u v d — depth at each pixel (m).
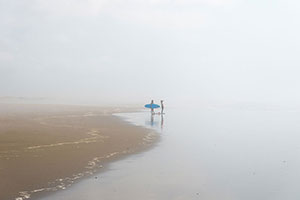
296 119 50.00
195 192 12.62
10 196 11.22
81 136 24.61
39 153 17.89
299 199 12.03
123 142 23.06
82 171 14.76
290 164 17.92
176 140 25.88
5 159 16.22
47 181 13.05
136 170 15.48
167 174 15.04
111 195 11.85
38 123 32.53
